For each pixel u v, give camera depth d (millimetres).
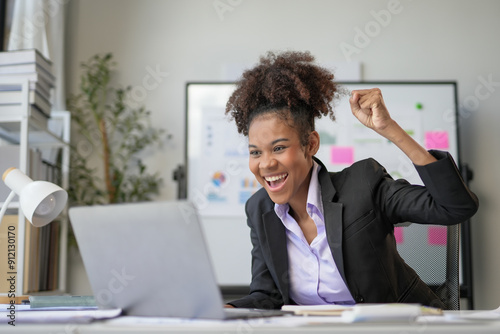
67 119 3117
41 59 2619
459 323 811
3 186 2471
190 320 913
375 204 1345
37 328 814
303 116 1349
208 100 3322
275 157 1318
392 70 3342
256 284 1458
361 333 756
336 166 3201
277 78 1352
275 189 1325
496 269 3178
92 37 3434
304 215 1425
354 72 3320
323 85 1403
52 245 2859
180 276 912
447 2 3383
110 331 791
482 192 3250
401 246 1661
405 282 1371
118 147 3346
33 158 2631
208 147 3283
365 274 1307
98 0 3457
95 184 3309
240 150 3279
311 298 1406
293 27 3395
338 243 1311
